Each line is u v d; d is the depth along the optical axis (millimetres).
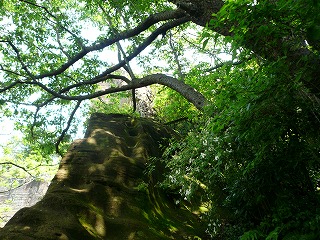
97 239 4680
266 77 3109
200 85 9836
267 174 4555
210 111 4738
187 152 5363
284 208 4184
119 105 15633
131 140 9055
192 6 4566
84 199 5570
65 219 4680
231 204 5633
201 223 6992
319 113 3568
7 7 10891
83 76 11680
